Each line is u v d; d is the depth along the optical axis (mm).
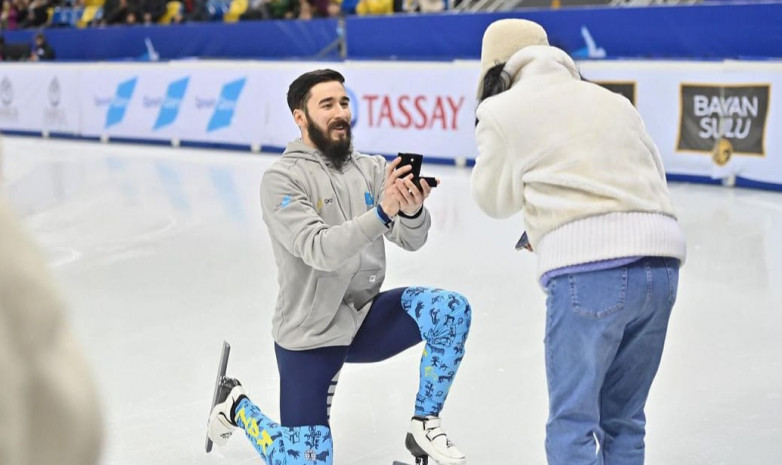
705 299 8391
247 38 21719
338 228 4297
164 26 23109
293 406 4562
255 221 12641
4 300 1239
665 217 3893
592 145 3875
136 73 22188
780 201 12922
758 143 13844
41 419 1264
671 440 5543
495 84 4152
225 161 18844
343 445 5617
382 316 4809
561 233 3838
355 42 19500
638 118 4062
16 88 24719
